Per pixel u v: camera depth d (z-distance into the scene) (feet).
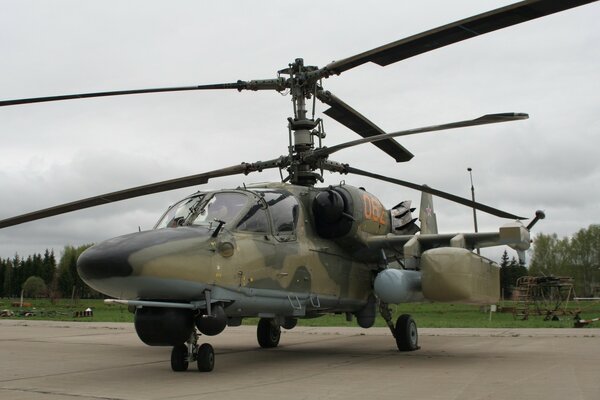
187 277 23.39
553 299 99.14
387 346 39.50
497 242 33.68
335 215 32.30
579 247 277.03
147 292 23.04
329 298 32.68
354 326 61.82
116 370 27.20
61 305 164.86
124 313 101.14
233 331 57.00
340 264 33.94
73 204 33.04
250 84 32.12
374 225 35.14
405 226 39.09
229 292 25.41
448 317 88.43
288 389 20.72
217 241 25.26
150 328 24.08
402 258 37.76
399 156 38.14
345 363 29.30
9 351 37.09
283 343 42.86
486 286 31.55
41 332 53.67
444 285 29.09
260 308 27.66
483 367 26.68
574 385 20.88
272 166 34.30
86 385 22.35
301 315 30.96
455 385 21.25
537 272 280.10
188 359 25.71
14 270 303.68
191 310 24.98
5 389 21.52
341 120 34.60
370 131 35.37
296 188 32.50
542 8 21.88
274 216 29.40
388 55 27.14
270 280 27.78
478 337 45.27
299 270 29.96
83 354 35.19
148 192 35.68
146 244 22.66
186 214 27.53
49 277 298.56
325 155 32.42
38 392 20.71
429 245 34.35
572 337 44.06
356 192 33.86
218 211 27.48
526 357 30.78
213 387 21.42
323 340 45.09
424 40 25.08
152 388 21.35
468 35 24.45
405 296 30.68
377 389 20.53
